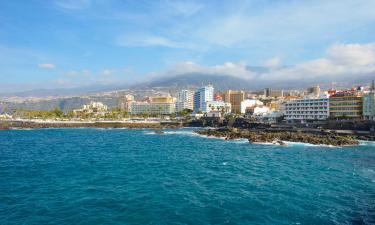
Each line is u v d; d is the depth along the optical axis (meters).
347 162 85.50
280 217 42.59
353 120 186.25
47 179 63.66
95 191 54.31
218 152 107.19
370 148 117.31
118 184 59.34
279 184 60.00
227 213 43.94
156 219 41.69
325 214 43.78
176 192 53.94
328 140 130.00
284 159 90.75
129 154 101.44
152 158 92.62
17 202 48.41
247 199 50.12
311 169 75.19
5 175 67.75
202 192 54.06
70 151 109.56
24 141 147.50
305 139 136.38
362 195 52.75
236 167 77.69
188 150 112.81
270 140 139.25
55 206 46.53
